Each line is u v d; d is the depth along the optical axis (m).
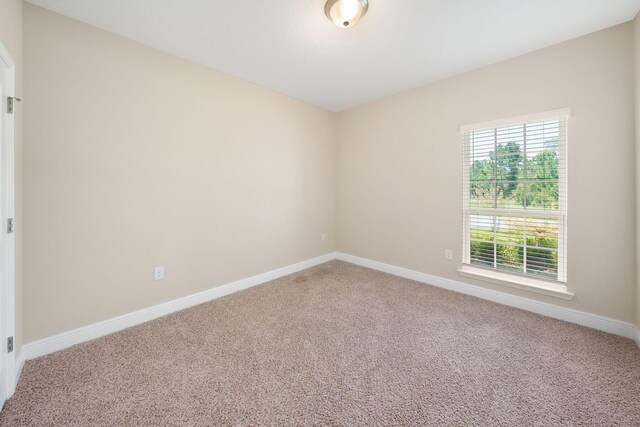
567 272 2.20
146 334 2.02
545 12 1.80
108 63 1.98
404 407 1.33
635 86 1.85
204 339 1.95
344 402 1.37
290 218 3.45
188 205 2.47
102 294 2.00
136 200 2.15
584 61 2.06
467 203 2.79
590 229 2.08
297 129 3.47
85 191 1.90
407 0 1.67
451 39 2.11
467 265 2.79
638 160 1.82
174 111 2.35
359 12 1.68
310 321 2.22
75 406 1.34
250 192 2.98
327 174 3.95
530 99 2.31
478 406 1.34
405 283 3.11
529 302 2.38
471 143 2.72
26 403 1.35
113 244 2.04
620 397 1.39
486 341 1.92
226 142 2.74
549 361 1.69
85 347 1.84
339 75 2.76
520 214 2.45
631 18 1.86
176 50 2.26
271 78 2.83
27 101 1.66
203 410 1.31
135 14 1.80
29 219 1.69
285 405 1.35
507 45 2.20
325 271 3.56
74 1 1.67
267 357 1.74
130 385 1.48
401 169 3.28
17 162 1.55
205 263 2.62
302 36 2.07
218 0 1.68
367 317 2.29
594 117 2.03
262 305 2.54
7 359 1.37
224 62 2.48
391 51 2.29
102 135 1.96
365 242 3.75
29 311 1.70
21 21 1.62
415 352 1.79
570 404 1.35
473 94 2.64
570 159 2.14
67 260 1.84
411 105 3.14
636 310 1.90
